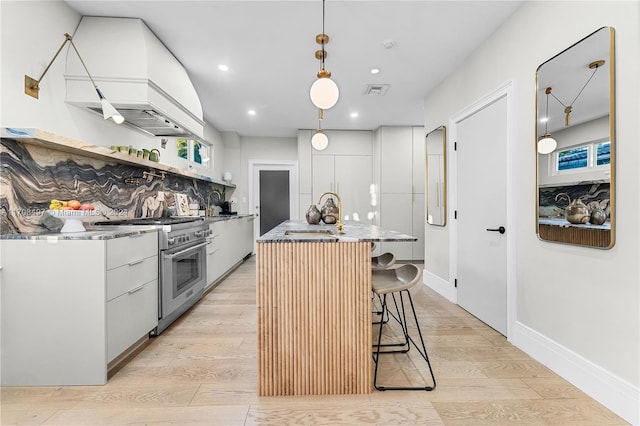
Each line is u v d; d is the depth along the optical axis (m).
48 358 1.72
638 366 1.42
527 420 1.46
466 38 2.68
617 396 1.50
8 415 1.48
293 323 1.67
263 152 6.52
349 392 1.69
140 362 2.00
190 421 1.46
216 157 5.88
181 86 3.00
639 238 1.42
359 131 5.96
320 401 1.62
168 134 3.32
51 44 2.11
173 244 2.55
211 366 1.96
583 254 1.70
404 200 5.68
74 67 2.27
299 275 1.68
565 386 1.75
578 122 1.71
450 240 3.33
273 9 2.30
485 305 2.70
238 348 2.21
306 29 2.56
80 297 1.73
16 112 1.87
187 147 4.61
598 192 1.60
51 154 2.12
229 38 2.68
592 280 1.65
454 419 1.47
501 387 1.74
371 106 4.51
